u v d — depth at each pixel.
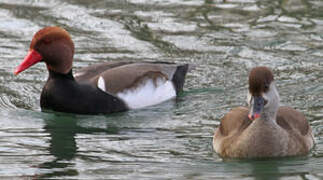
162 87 32.69
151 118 30.61
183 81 33.81
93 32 38.97
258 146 25.06
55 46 30.75
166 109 31.70
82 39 38.16
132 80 31.86
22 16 40.91
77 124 29.98
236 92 32.81
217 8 41.66
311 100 31.22
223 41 37.78
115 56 36.31
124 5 42.34
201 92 33.19
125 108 31.61
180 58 36.09
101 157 25.86
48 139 28.05
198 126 29.28
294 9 41.16
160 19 40.34
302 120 26.62
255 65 35.31
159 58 36.09
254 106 24.00
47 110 31.38
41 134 28.67
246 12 40.94
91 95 31.11
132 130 29.08
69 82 31.20
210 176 23.64
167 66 33.38
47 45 30.72
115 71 32.00
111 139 28.00
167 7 41.97
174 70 33.50
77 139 28.05
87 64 35.34
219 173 23.94
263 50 36.78
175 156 25.83
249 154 25.16
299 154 25.42
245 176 23.69
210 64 35.66
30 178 23.62
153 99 32.34
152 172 24.08
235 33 38.56
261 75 24.23
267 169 24.34
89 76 32.22
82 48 37.22
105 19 40.50
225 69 35.12
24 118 30.52
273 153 25.11
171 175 23.75
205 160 25.33
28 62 30.75
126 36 38.53
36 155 26.14
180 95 33.22
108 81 31.52
